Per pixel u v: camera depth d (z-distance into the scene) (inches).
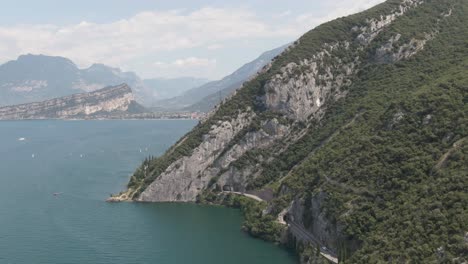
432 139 5841.5
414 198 5157.5
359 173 6161.4
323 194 6373.0
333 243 5871.1
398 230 4926.2
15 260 6235.2
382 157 6122.1
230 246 6771.7
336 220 5846.5
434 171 5339.6
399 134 6318.9
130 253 6505.9
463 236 4264.3
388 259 4635.8
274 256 6378.0
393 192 5556.1
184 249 6643.7
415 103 6619.1
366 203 5693.9
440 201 4785.9
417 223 4763.8
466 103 6018.7
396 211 5226.4
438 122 5984.3
